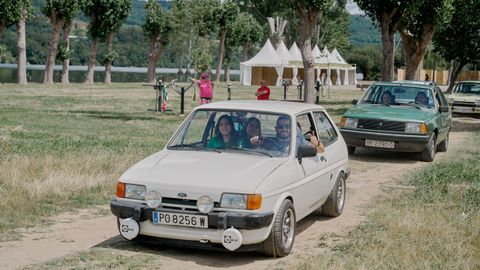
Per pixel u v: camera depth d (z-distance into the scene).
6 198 9.34
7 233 8.03
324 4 27.38
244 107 8.24
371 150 17.72
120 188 7.17
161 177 7.05
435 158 16.62
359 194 11.41
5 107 30.33
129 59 168.12
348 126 15.81
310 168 8.16
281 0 29.17
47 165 12.09
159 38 73.56
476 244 7.68
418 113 15.83
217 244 6.97
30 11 53.22
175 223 6.86
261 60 67.69
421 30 33.88
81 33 162.50
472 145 19.86
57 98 38.19
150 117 26.77
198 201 6.77
